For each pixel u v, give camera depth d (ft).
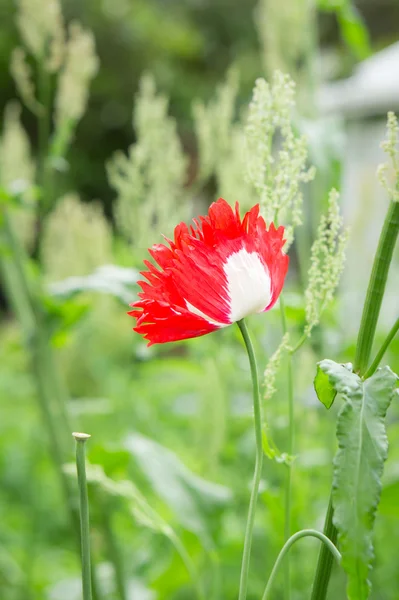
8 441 10.08
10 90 27.91
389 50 12.02
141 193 5.51
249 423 6.06
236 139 5.02
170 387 8.64
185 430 8.91
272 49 5.99
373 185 6.22
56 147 5.75
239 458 5.89
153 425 7.62
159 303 2.60
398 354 6.07
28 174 6.69
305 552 5.42
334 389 2.77
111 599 5.79
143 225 5.44
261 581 5.70
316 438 6.28
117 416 7.77
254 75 30.22
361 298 6.30
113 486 3.85
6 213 5.49
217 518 4.37
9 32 27.53
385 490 4.40
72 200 6.79
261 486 4.24
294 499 4.97
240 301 2.61
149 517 3.97
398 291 7.15
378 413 2.60
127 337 7.65
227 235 2.64
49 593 6.53
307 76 5.94
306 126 5.12
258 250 2.62
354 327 6.35
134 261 5.91
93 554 5.36
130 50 30.55
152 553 5.83
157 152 5.44
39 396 5.62
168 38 31.63
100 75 29.91
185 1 35.01
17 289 5.80
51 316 5.52
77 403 7.61
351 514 2.54
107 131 30.81
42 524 8.57
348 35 6.38
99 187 30.22
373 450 2.57
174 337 2.63
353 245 6.25
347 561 2.53
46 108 5.86
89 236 6.62
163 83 30.42
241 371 6.16
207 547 4.32
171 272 2.60
